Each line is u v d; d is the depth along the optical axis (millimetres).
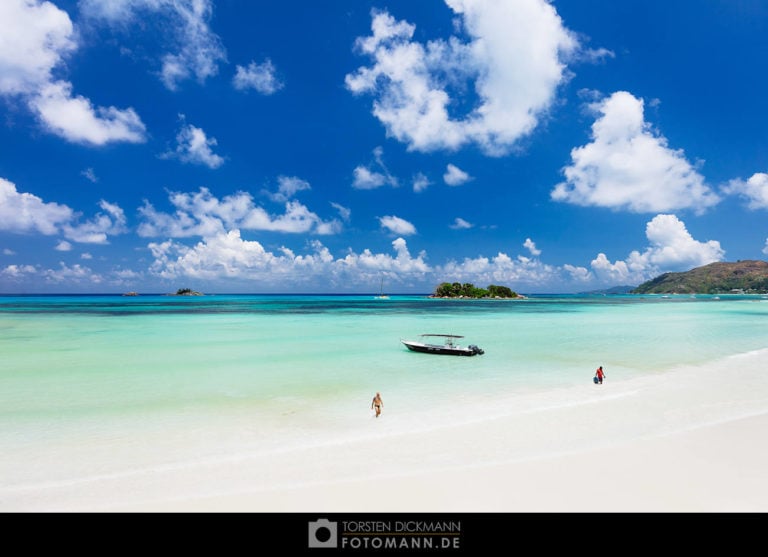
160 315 86375
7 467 13094
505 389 22938
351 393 22188
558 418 17406
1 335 48219
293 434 15922
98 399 20969
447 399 20922
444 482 11461
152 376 26219
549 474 11836
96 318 76562
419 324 65250
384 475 11922
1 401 20594
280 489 11227
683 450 13414
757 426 15688
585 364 30344
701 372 26938
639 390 22219
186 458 13695
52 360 31719
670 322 68688
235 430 16438
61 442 15234
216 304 153000
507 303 169125
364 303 168250
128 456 13906
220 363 30734
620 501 10352
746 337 46500
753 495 10555
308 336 48094
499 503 10367
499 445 14352
